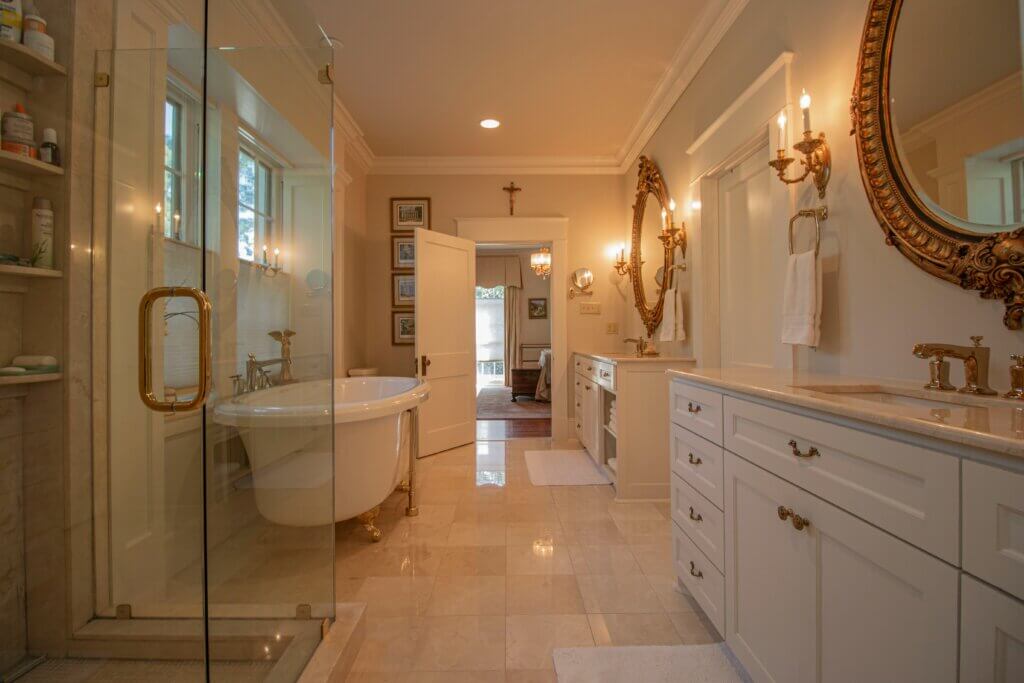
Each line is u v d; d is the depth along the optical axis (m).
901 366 1.32
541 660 1.41
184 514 1.53
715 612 1.40
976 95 1.08
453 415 4.12
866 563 0.80
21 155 1.24
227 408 1.71
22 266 1.25
